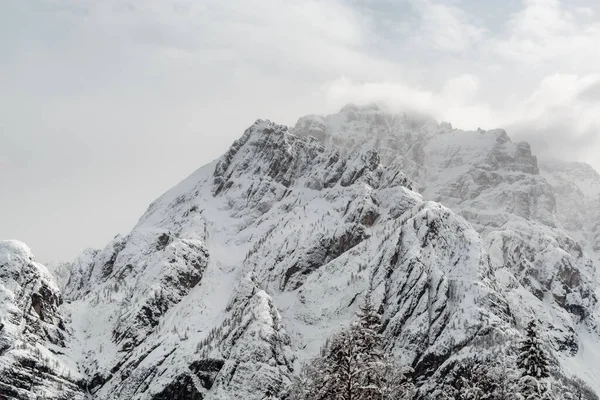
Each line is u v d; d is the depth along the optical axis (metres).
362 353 114.88
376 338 120.69
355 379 113.38
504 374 162.38
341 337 117.12
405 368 136.62
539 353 139.12
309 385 117.50
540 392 135.88
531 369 138.75
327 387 113.44
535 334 140.75
